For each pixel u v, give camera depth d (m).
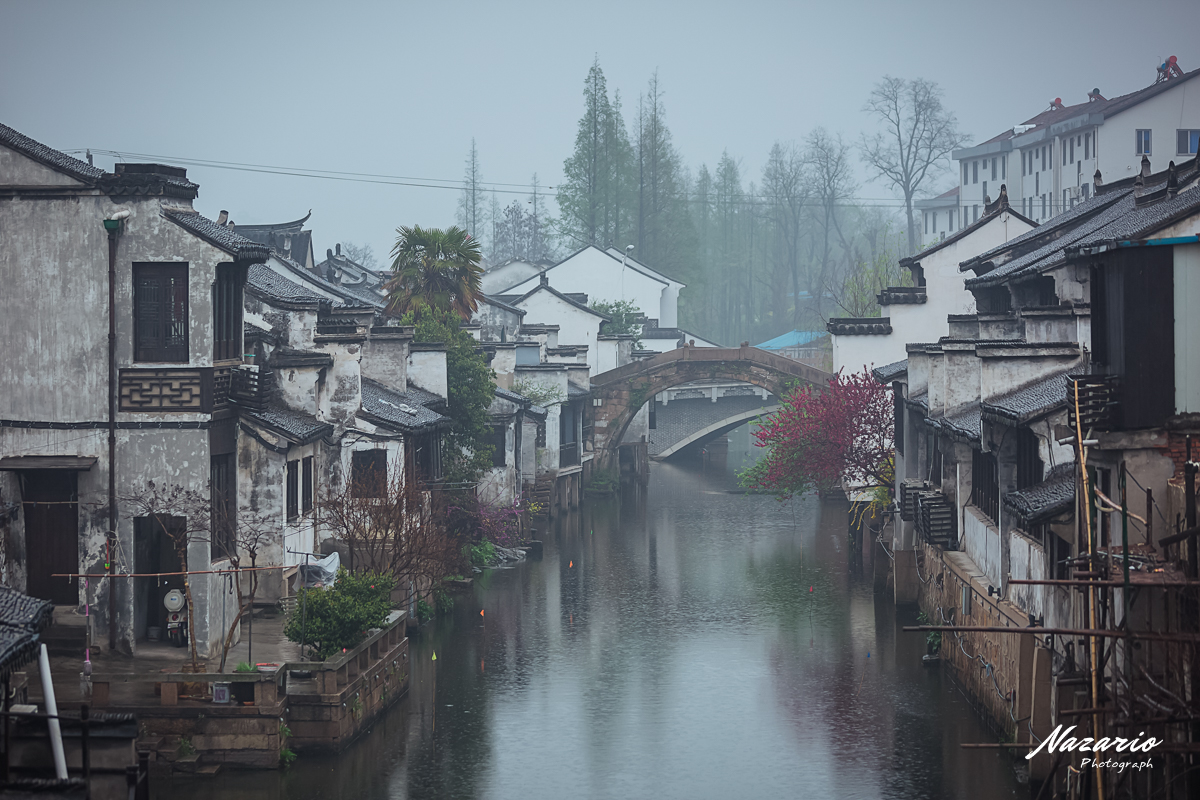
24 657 17.61
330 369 40.31
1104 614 20.48
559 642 42.31
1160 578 19.34
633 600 49.09
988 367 33.28
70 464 30.77
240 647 31.75
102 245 31.05
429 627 44.16
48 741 18.66
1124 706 19.33
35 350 31.22
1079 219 48.00
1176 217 24.62
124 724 19.38
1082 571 21.75
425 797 27.84
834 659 40.16
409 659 38.47
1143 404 22.09
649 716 34.16
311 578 35.69
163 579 32.41
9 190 31.03
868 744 31.64
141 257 30.92
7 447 31.31
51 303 31.17
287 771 28.16
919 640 42.53
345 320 47.22
